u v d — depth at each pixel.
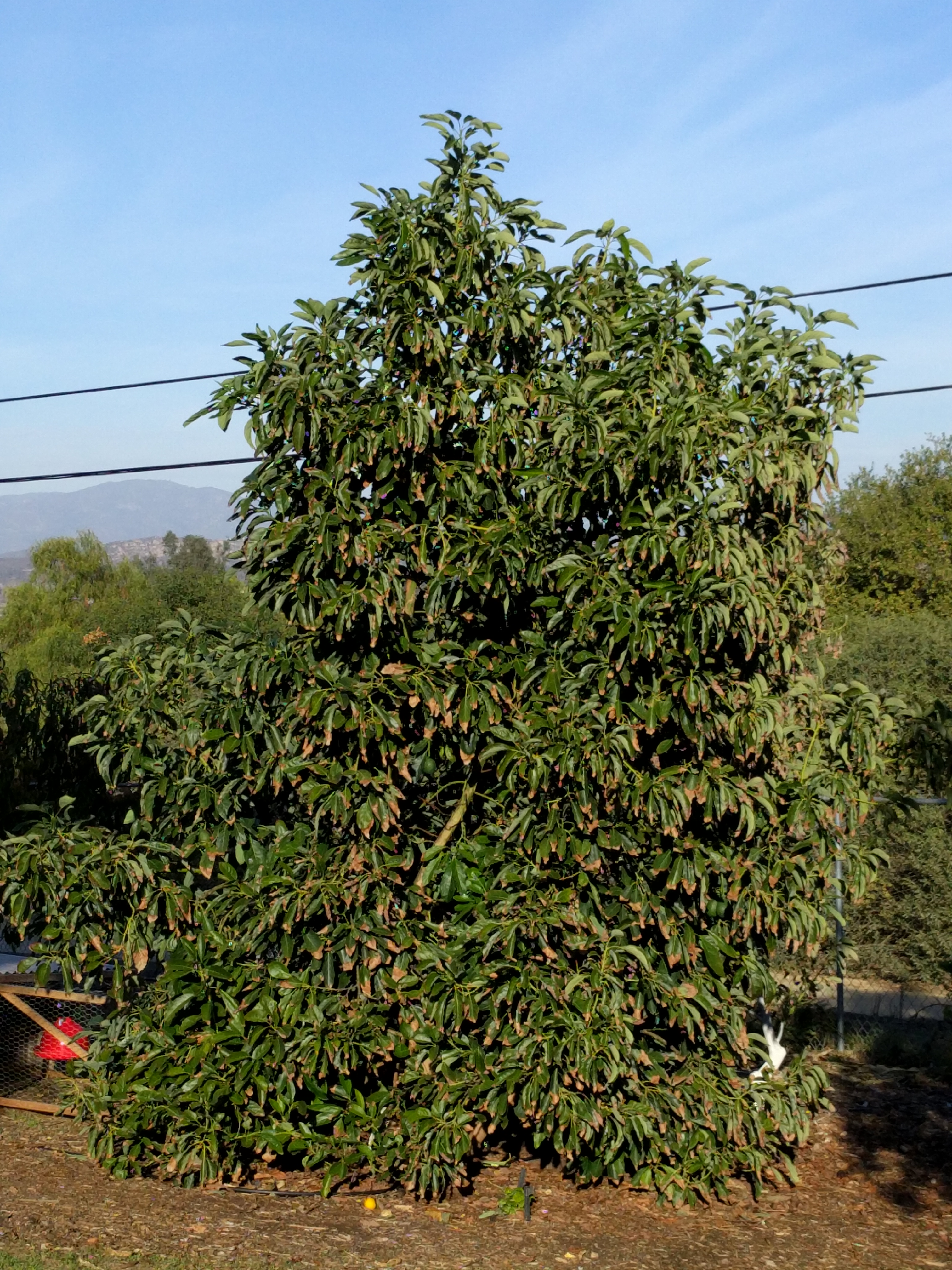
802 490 5.88
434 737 5.88
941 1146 6.75
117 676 6.32
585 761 5.34
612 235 6.16
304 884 5.77
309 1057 5.66
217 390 5.80
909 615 23.52
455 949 5.71
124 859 6.03
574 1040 5.45
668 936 5.61
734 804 5.50
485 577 5.54
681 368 5.77
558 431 5.59
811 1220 5.80
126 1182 6.12
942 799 7.40
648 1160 5.94
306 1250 5.32
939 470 29.16
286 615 5.99
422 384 5.82
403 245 5.72
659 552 5.29
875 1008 10.38
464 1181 6.25
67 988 6.28
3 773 8.78
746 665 5.89
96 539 62.22
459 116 5.90
